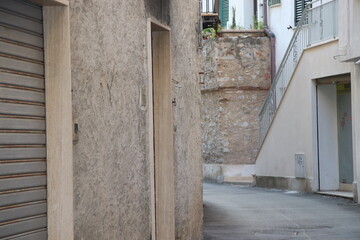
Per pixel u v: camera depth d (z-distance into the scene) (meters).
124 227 9.05
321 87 25.08
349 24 20.77
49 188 7.30
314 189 24.97
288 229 15.02
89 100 7.99
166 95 11.61
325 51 24.09
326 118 25.06
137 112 9.70
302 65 25.84
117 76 8.91
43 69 7.29
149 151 10.21
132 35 9.55
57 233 7.28
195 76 13.65
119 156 8.92
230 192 27.05
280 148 28.33
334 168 25.00
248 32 34.97
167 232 11.59
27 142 6.92
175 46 12.08
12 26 6.74
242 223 16.20
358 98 21.23
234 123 35.19
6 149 6.54
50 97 7.31
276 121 28.69
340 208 19.47
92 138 8.05
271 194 25.28
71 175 7.26
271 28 34.59
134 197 9.50
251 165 35.12
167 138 11.62
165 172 11.62
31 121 7.01
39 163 7.15
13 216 6.64
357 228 15.12
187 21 12.98
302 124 25.95
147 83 10.20
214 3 39.22
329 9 23.69
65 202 7.27
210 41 35.47
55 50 7.31
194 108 13.53
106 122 8.49
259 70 34.91
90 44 8.04
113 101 8.75
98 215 8.16
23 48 6.92
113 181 8.69
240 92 35.09
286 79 27.91
